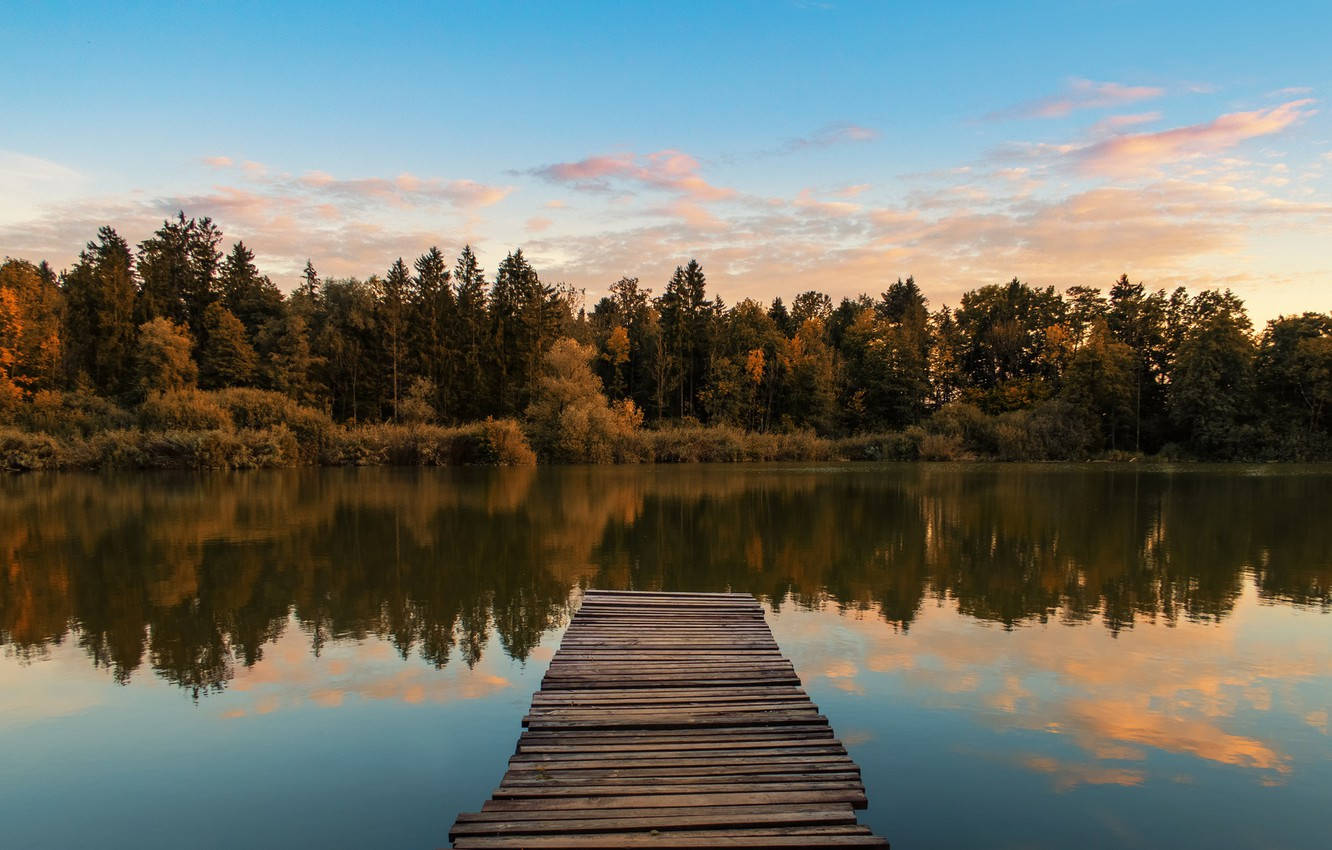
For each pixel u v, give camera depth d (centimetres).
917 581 1680
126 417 5309
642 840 563
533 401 6319
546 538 2253
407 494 3472
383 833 689
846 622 1348
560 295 9131
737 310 8594
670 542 2186
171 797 752
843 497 3375
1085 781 770
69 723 925
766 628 1136
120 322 6531
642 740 737
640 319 9244
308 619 1383
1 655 1183
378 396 6900
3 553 2017
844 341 8494
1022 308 8038
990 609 1436
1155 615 1395
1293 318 5975
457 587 1625
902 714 933
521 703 983
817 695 995
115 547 2097
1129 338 6900
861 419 7719
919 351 7756
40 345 5900
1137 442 6444
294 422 5362
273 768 809
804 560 1922
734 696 854
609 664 963
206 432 4884
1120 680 1052
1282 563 1878
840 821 591
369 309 7525
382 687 1041
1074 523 2548
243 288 7988
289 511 2855
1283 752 834
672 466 5534
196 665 1132
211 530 2386
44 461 4666
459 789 768
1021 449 6059
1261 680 1052
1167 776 780
